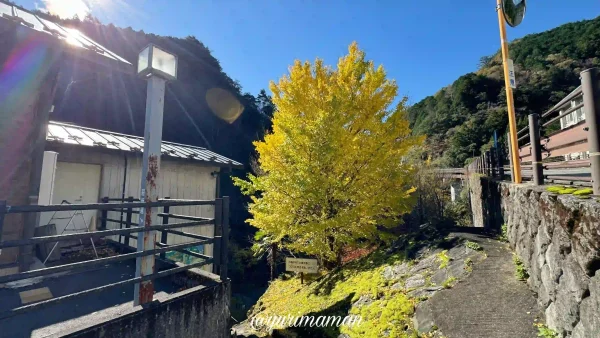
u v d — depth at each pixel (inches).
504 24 192.7
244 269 677.9
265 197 301.9
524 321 117.3
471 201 423.2
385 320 157.2
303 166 264.8
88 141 228.8
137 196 260.2
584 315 80.6
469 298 142.9
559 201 98.0
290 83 313.0
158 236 197.3
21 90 130.9
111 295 120.9
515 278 151.7
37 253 160.9
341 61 314.3
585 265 78.5
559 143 133.0
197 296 108.0
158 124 111.5
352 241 298.7
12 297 116.1
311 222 279.3
